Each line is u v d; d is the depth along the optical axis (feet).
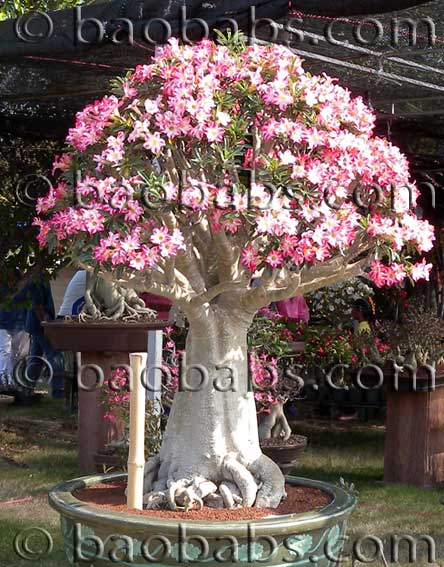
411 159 23.18
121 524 8.34
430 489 18.21
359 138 9.14
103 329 17.63
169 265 8.89
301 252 8.46
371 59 16.05
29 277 22.00
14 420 25.98
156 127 9.00
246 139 9.41
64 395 28.91
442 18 14.02
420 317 18.83
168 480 9.67
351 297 21.97
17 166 20.94
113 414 17.15
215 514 8.99
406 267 9.29
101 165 8.78
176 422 9.91
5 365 28.30
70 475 19.20
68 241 9.16
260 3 12.09
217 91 8.87
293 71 9.11
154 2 12.80
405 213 9.23
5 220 21.34
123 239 8.55
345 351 19.58
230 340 9.75
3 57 14.44
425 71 16.76
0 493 17.48
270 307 19.97
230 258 9.24
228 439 9.71
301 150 9.12
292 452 16.69
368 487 18.39
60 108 18.71
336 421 27.02
